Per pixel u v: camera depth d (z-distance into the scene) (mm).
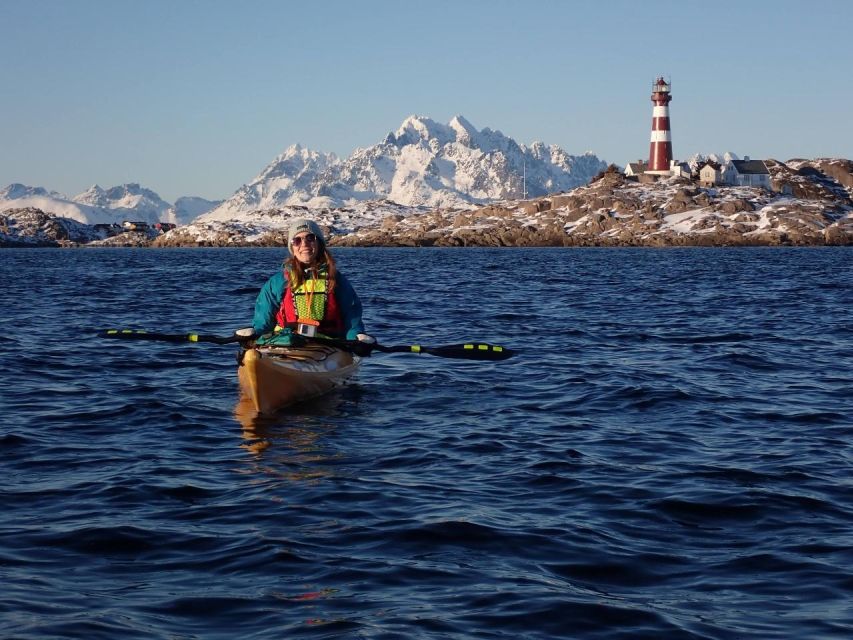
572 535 7449
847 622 5789
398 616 5879
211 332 22812
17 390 14039
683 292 38969
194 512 8070
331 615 5895
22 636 5512
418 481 9133
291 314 14094
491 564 6832
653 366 16547
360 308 14336
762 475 9234
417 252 147750
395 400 13445
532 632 5684
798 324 24234
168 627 5707
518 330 22906
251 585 6406
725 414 12328
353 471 9539
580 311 28875
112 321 25328
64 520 7797
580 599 6156
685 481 9023
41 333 21719
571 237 182250
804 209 182875
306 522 7785
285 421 12047
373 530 7566
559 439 10938
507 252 140625
